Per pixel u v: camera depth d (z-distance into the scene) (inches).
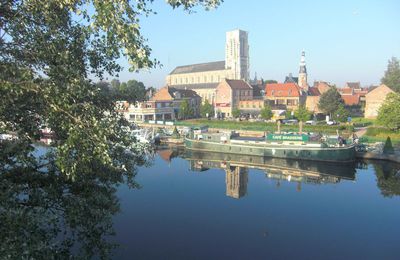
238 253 789.9
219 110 4362.7
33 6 316.8
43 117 349.1
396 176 1622.8
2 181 348.5
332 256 779.4
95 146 313.7
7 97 291.1
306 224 989.8
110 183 501.0
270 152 2170.3
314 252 805.9
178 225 960.9
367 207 1147.9
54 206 418.9
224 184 1466.5
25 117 368.2
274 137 2187.5
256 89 4658.0
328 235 906.7
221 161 2106.3
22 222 306.0
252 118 3991.1
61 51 339.9
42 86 299.6
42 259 318.7
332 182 1533.0
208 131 2851.9
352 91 4709.6
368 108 3572.8
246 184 1487.5
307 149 2050.9
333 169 1849.2
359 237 898.1
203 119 4045.3
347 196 1286.9
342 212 1097.4
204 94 5319.9
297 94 4037.9
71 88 309.7
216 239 872.9
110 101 468.4
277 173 1748.3
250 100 4217.5
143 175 1621.6
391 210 1120.2
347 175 1690.5
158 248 805.9
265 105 3789.4
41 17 343.3
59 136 394.3
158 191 1317.7
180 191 1326.3
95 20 287.7
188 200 1204.5
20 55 340.8
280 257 779.4
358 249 823.7
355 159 2021.4
